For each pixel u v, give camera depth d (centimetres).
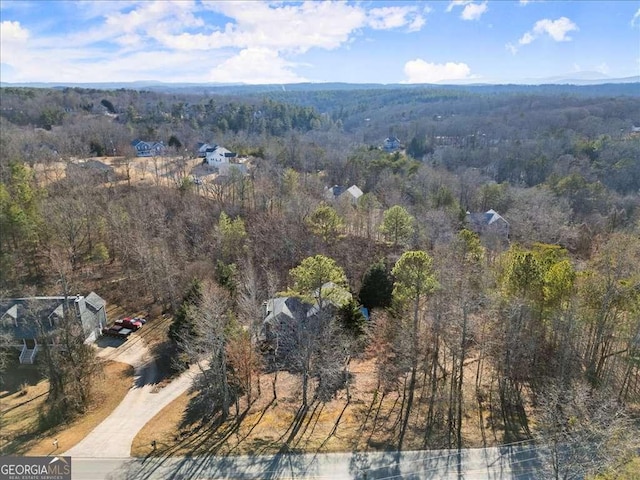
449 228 6341
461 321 3488
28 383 3991
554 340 3834
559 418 2600
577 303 3406
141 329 4922
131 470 2794
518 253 3994
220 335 3291
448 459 2861
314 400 3556
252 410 3441
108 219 6144
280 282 5325
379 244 6306
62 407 3503
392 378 3741
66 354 3591
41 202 5931
